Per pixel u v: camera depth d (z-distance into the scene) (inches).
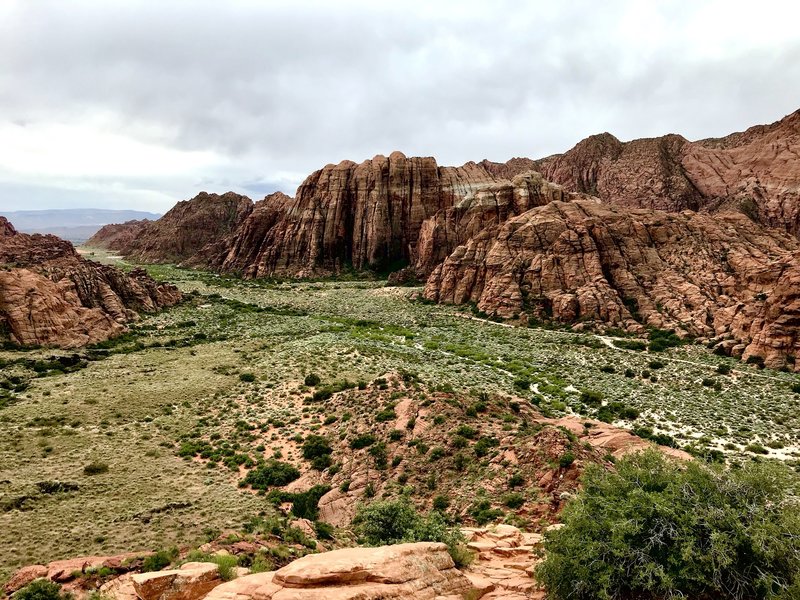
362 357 2856.8
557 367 2869.1
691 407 2215.8
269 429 1883.6
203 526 1159.0
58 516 1198.3
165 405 2150.6
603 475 731.4
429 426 1588.3
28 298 3230.8
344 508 1306.6
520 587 622.8
